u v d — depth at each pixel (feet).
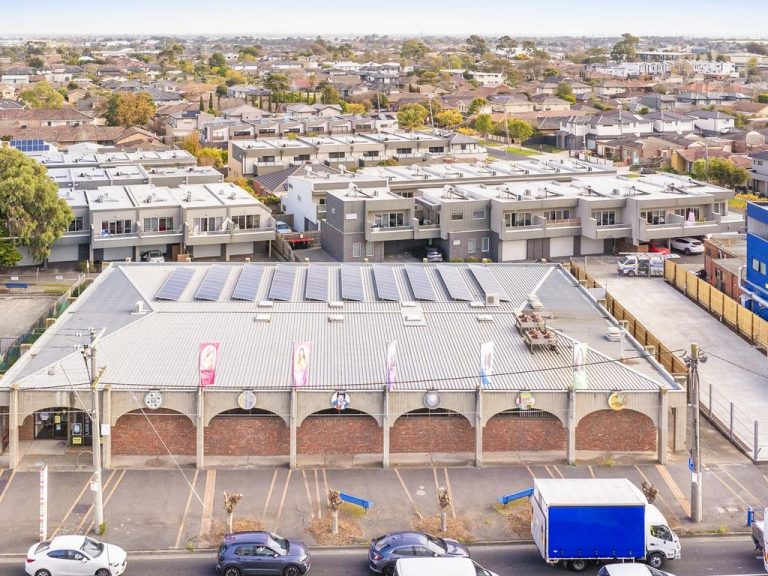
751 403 289.94
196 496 224.74
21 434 251.80
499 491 228.84
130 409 239.09
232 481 232.53
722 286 424.87
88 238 456.86
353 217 470.39
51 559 186.80
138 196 488.44
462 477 236.02
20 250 449.89
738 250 450.71
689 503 224.74
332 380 246.27
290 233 505.66
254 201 486.38
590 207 481.46
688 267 465.88
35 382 241.96
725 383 307.99
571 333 283.79
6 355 276.00
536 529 200.75
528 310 299.79
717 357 334.44
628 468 242.37
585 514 191.01
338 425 245.65
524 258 483.92
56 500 221.66
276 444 245.24
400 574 176.04
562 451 248.52
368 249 476.54
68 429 249.75
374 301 298.15
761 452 252.62
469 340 272.31
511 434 247.70
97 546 191.62
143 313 284.00
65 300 331.36
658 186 525.34
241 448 245.24
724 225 492.95
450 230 477.36
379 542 194.59
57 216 438.81
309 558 194.18
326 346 265.54
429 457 245.86
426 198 499.10
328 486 230.48
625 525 191.42
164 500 222.69
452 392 241.55
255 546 190.08
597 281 440.45
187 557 199.11
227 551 189.67
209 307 290.56
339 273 323.37
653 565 195.11
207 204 476.54
